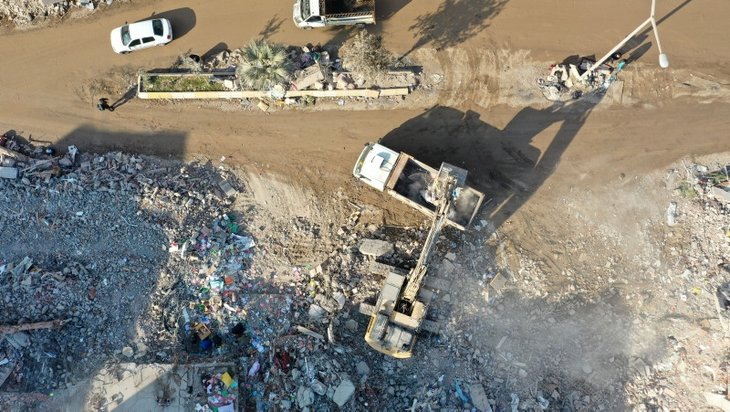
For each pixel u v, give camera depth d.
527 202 28.08
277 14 29.03
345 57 28.69
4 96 28.48
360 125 28.50
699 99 28.72
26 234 26.16
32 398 24.34
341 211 27.84
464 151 28.30
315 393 25.08
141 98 28.53
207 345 25.42
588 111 28.58
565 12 29.09
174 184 27.52
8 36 28.91
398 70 28.56
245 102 28.59
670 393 25.62
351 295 26.61
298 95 28.36
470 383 25.83
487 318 26.62
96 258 26.12
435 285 26.78
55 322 25.05
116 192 26.98
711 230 27.58
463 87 28.61
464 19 29.00
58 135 28.23
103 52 28.86
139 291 25.94
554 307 26.88
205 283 26.16
